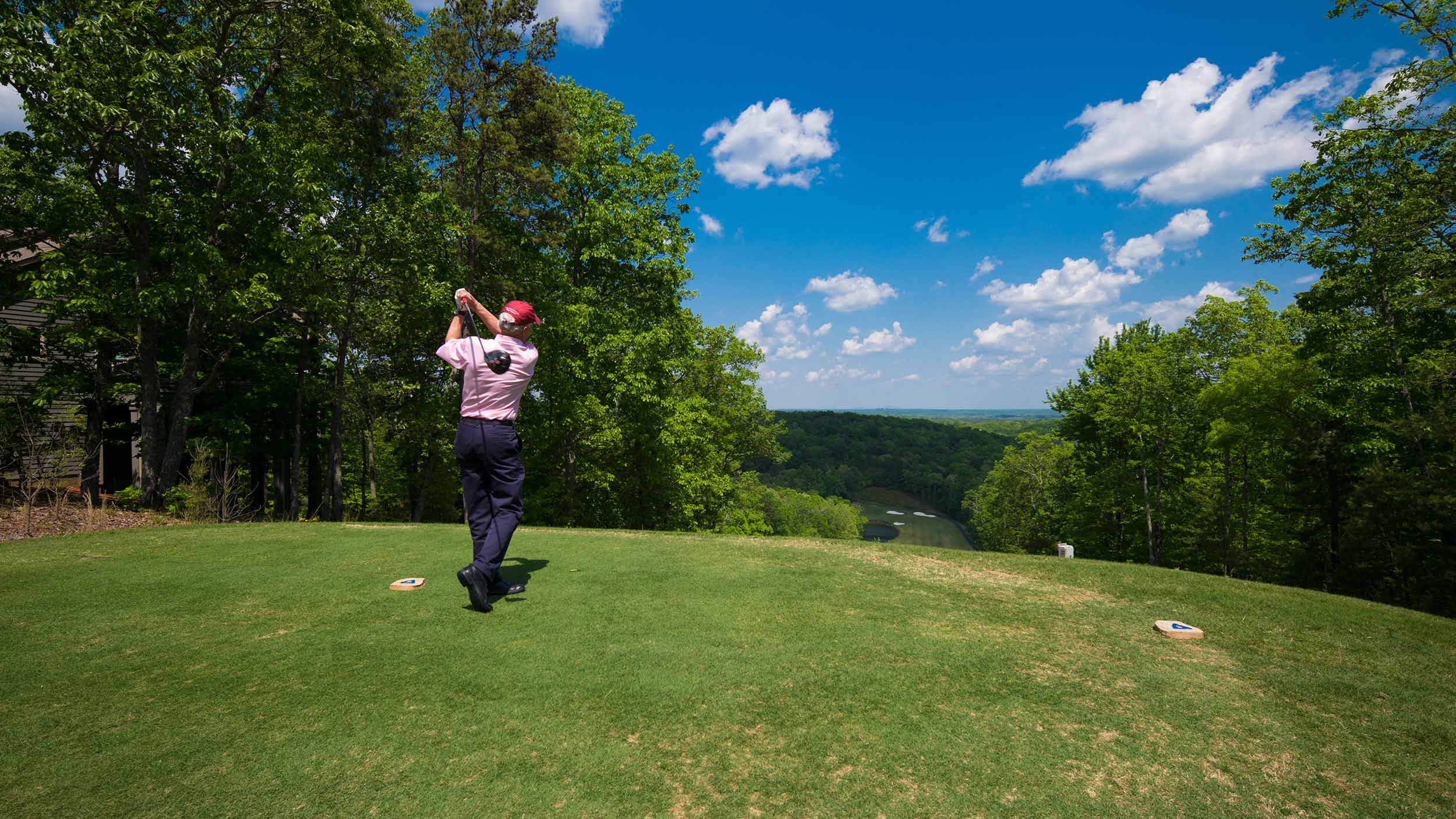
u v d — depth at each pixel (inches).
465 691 105.2
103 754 82.7
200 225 532.1
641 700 104.0
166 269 549.6
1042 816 75.8
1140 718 104.5
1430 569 721.6
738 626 146.4
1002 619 161.8
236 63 535.5
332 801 74.0
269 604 155.8
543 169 714.2
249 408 802.8
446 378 773.3
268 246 568.7
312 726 92.1
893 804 77.0
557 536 284.0
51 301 586.6
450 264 702.5
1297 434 916.0
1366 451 824.3
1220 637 153.6
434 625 140.1
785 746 90.7
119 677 109.0
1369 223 732.0
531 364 156.3
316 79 601.3
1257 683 122.8
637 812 73.7
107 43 425.1
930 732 96.5
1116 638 149.5
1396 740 99.7
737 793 78.5
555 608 156.2
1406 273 691.4
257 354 773.9
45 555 217.9
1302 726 103.8
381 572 191.5
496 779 79.7
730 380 1198.3
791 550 250.1
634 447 992.9
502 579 169.0
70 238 514.9
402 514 1057.5
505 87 702.5
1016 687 115.6
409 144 713.0
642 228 858.8
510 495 154.7
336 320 617.3
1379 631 161.6
